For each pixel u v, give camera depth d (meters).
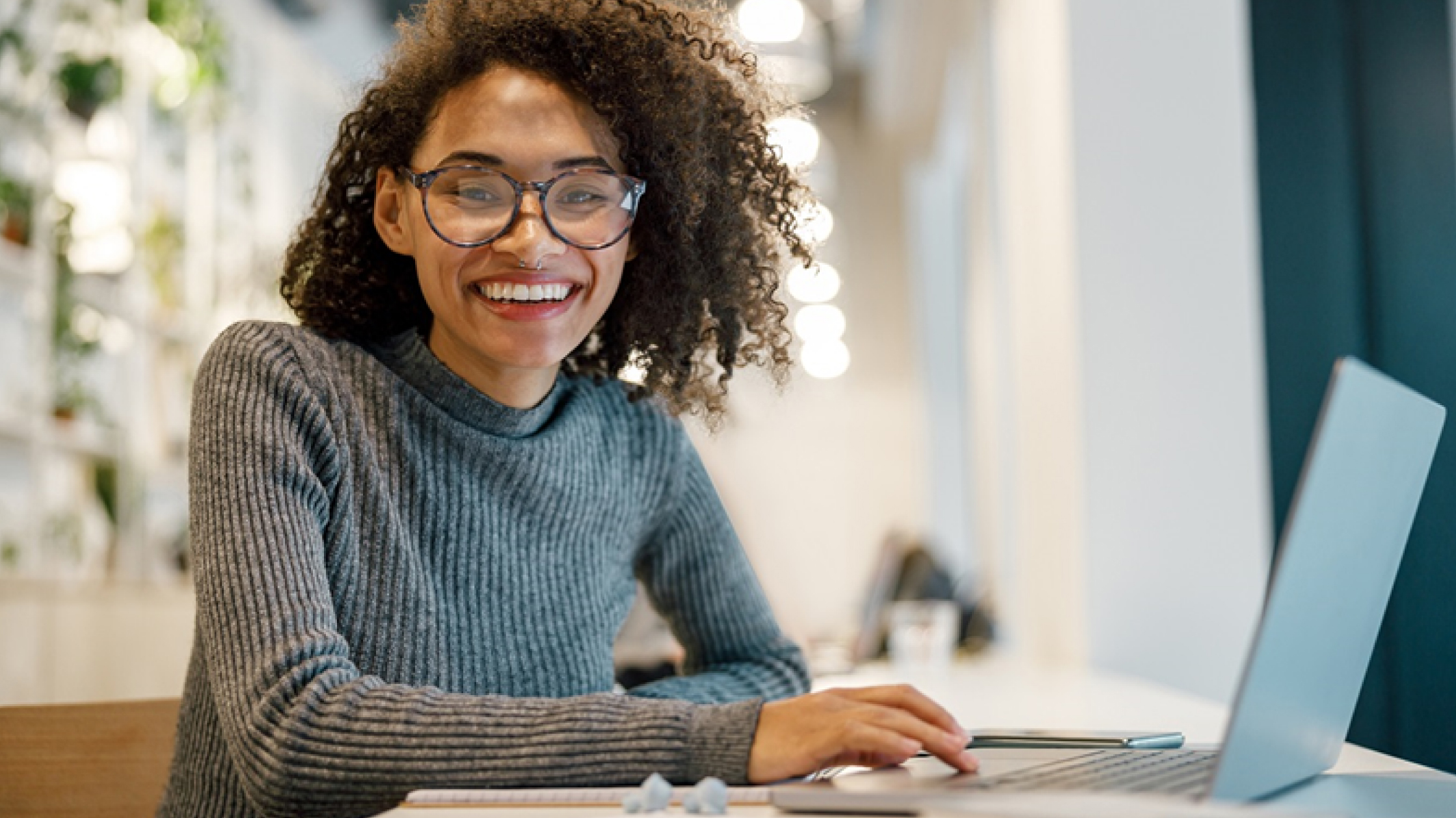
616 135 1.40
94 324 4.33
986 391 5.83
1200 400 2.95
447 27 1.38
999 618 5.32
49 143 4.07
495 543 1.36
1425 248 2.20
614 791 0.96
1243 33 3.00
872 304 9.19
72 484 4.30
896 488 9.08
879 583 5.47
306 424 1.27
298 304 1.50
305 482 1.23
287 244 1.57
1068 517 3.07
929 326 8.62
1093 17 3.02
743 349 1.65
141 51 4.62
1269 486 2.93
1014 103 3.92
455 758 1.01
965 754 0.99
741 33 1.58
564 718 1.02
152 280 4.65
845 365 7.61
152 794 1.53
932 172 8.69
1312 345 2.55
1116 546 2.94
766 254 1.62
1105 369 2.96
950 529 8.39
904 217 9.23
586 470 1.46
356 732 1.03
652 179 1.45
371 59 1.53
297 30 6.24
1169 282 2.97
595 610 1.44
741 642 1.61
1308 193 2.54
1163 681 2.92
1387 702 2.01
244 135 5.49
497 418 1.38
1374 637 1.09
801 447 9.10
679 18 1.47
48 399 4.04
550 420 1.46
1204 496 2.94
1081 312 2.97
